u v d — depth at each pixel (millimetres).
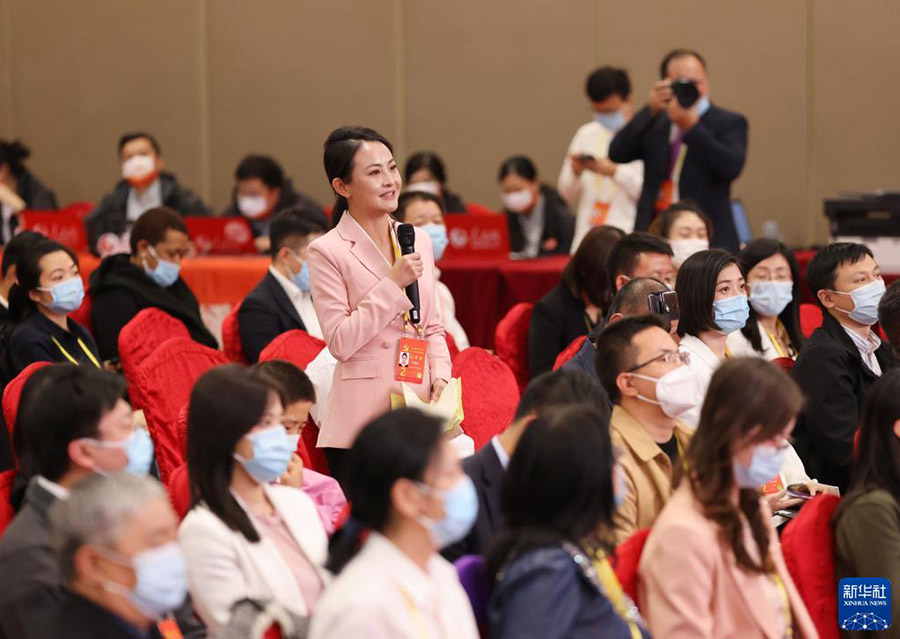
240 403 5418
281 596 5410
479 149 19797
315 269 7480
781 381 5504
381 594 4402
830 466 8445
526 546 4859
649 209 12945
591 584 4879
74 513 4500
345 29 20156
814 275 8875
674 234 10758
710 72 18750
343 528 4648
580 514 4902
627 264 9250
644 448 6383
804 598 6008
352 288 7430
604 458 4922
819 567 6090
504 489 4984
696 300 8172
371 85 20125
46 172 21297
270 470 5496
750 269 9602
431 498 4469
